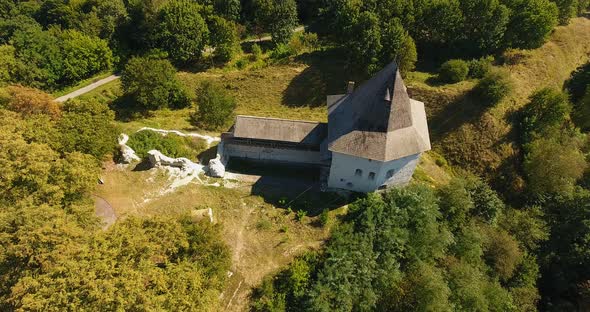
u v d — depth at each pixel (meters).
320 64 68.12
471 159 54.56
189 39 71.38
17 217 24.56
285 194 40.31
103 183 39.44
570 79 65.31
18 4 96.12
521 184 53.41
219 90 53.81
